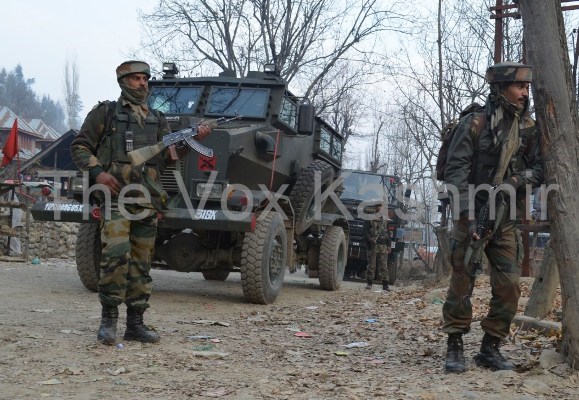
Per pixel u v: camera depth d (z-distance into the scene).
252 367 4.89
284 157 10.14
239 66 25.06
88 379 4.35
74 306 7.63
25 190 15.39
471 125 4.61
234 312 8.04
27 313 6.93
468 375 4.59
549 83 4.62
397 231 18.23
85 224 8.91
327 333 6.66
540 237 19.31
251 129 9.12
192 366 4.79
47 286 9.38
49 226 14.95
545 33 4.64
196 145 5.66
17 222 14.47
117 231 5.32
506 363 4.73
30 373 4.43
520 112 4.63
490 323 4.75
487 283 11.16
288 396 4.05
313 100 26.14
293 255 10.48
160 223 8.27
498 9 11.66
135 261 5.52
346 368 4.91
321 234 12.12
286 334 6.53
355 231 17.98
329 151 12.27
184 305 8.41
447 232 12.38
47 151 26.56
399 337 6.29
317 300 10.05
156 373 4.56
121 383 4.27
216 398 3.97
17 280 9.88
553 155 4.62
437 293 9.97
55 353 5.00
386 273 13.51
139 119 5.50
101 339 5.35
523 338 5.79
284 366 4.99
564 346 4.66
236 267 9.72
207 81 10.12
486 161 4.61
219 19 24.78
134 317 5.56
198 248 9.05
